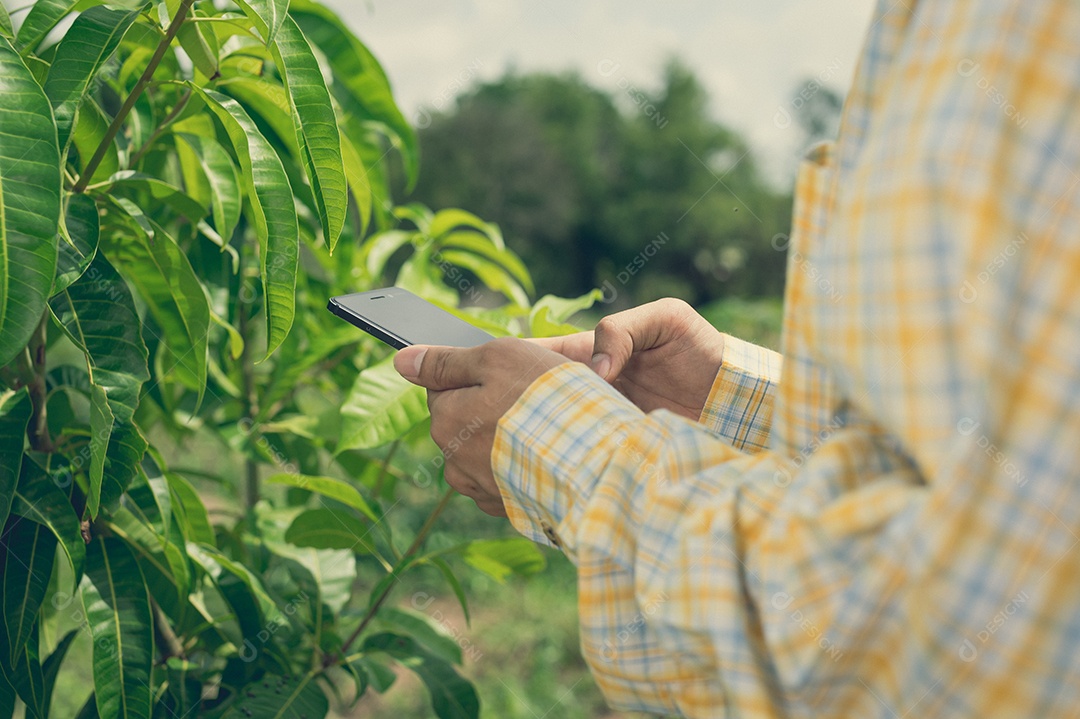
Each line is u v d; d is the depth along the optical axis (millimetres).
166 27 974
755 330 6336
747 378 988
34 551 933
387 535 1283
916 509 450
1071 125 442
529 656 3793
